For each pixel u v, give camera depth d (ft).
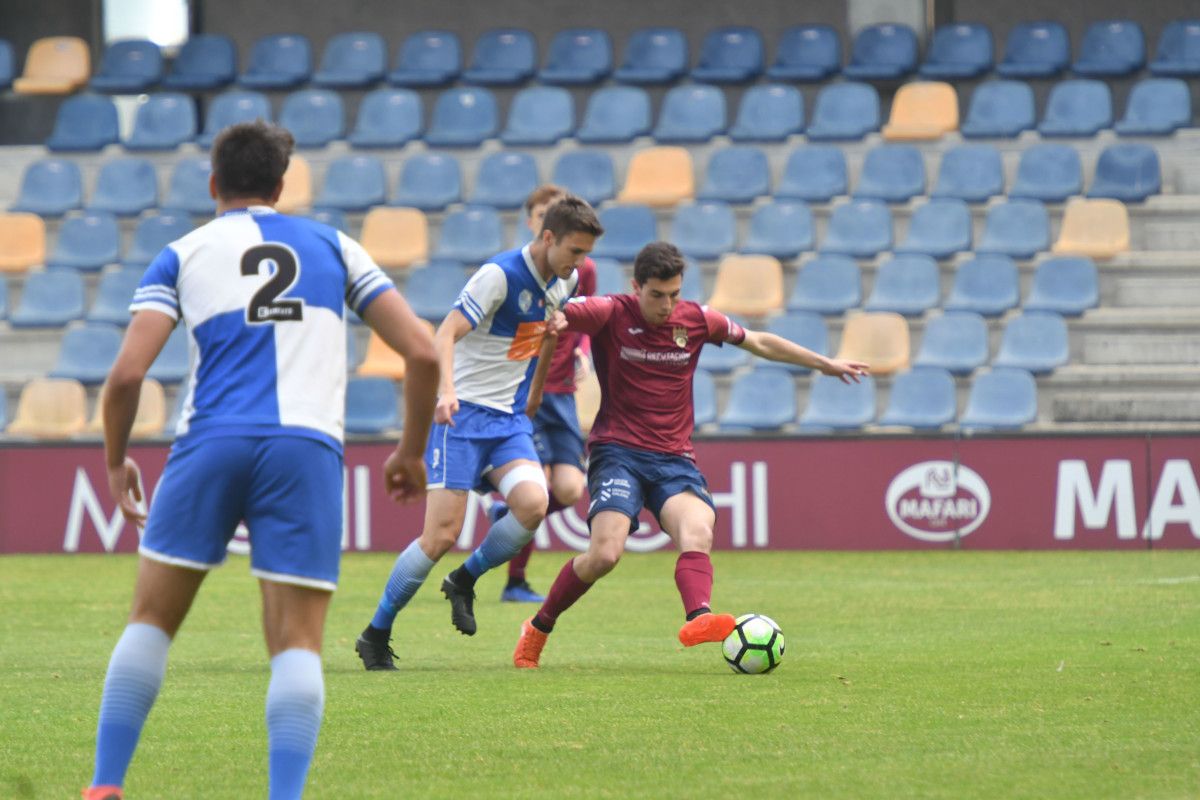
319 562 44.91
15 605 116.67
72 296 208.44
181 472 44.80
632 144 224.12
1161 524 152.46
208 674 79.87
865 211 205.57
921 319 193.06
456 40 245.24
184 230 214.90
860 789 51.03
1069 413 177.99
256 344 45.16
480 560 86.02
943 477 155.53
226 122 233.76
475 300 81.61
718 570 137.90
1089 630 94.73
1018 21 244.42
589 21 256.52
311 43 257.14
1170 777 52.49
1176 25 228.02
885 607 109.19
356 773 54.34
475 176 225.35
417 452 47.11
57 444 164.35
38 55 252.83
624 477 81.10
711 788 51.47
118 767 44.70
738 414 178.29
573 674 78.95
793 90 225.76
